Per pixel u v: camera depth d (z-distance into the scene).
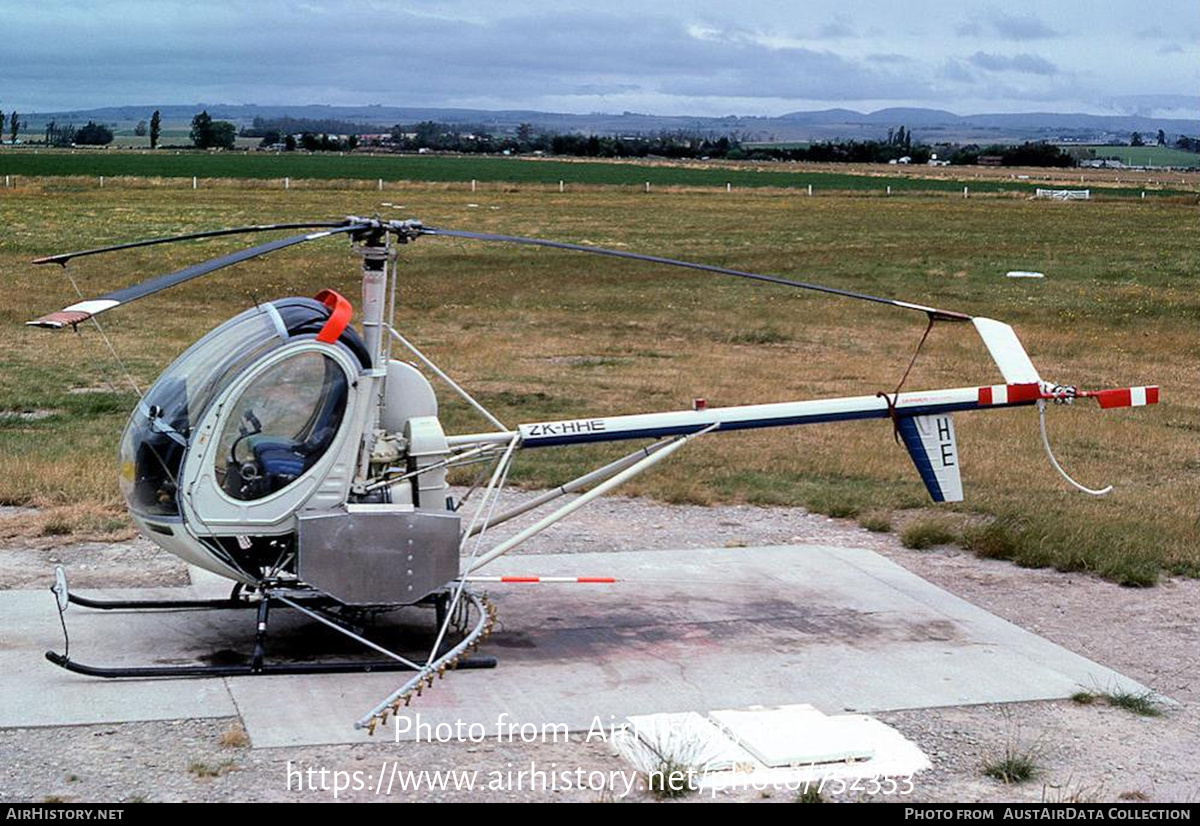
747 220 53.12
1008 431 16.58
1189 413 18.70
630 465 9.53
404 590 7.44
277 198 58.22
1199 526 11.71
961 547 11.24
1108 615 9.46
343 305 7.66
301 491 7.49
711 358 22.64
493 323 26.28
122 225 43.25
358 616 8.23
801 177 105.25
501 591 9.45
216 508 7.38
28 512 11.17
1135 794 6.21
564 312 28.19
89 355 20.70
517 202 60.97
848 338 25.61
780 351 23.84
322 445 7.52
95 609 8.59
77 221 44.22
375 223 7.45
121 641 7.97
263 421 7.46
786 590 9.70
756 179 99.81
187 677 7.34
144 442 7.53
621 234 45.53
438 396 17.84
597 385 19.23
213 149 186.00
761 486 13.03
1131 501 12.80
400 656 7.84
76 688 7.12
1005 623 9.09
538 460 13.72
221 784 5.96
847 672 7.92
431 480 8.03
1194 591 10.14
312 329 7.61
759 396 18.50
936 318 8.85
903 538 11.27
